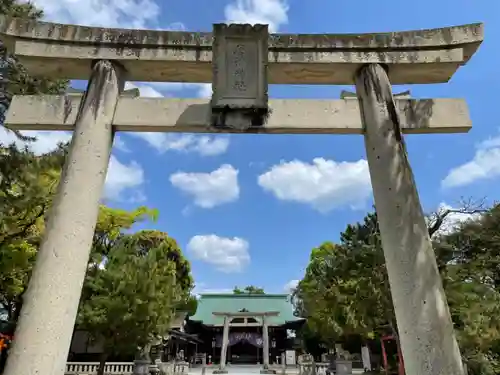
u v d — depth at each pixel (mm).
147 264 17438
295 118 6320
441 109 6543
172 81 7043
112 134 6215
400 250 5363
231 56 6367
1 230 10062
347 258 17453
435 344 4848
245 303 52219
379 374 22359
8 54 11359
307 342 39125
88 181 5598
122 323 15914
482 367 13883
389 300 14672
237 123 6230
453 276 14734
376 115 6203
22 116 6148
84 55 6469
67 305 4949
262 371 35250
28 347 4633
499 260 15742
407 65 6688
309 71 6805
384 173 5828
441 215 14961
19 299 16844
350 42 6703
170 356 35656
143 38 6574
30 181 9469
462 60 6676
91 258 18016
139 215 20297
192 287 39719
